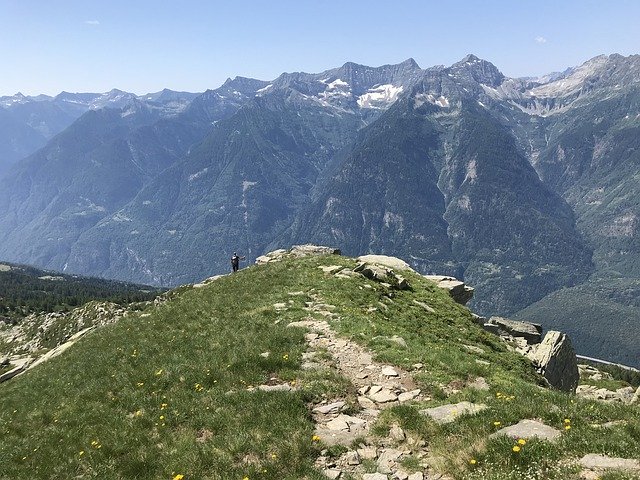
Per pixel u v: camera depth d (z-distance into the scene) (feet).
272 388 60.18
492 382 63.87
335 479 40.50
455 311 126.21
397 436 46.98
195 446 48.44
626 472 33.01
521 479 34.94
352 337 79.51
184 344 84.84
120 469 47.88
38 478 51.70
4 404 88.89
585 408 47.65
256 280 131.13
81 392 74.69
